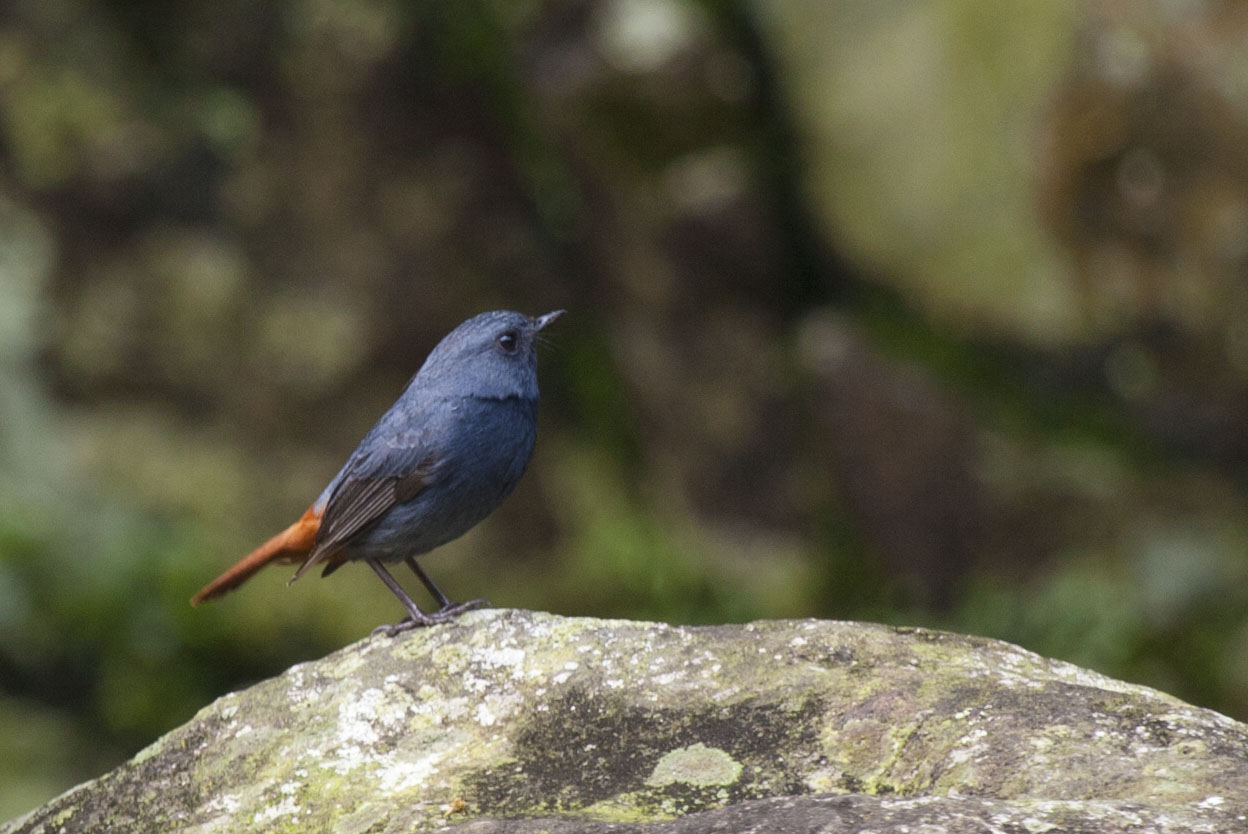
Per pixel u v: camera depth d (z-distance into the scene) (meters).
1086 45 13.46
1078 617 13.52
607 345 15.72
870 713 4.72
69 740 13.20
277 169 14.85
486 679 5.29
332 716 5.23
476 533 14.85
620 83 14.66
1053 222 13.88
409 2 14.98
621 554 15.03
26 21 14.44
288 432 14.71
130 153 14.37
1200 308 13.46
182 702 13.52
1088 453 14.17
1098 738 4.32
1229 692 13.05
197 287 14.53
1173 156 13.25
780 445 15.01
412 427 6.86
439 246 15.17
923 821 3.72
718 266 14.84
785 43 15.06
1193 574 13.62
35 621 13.42
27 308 14.11
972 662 5.04
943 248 14.49
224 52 14.79
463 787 4.76
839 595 14.59
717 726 4.84
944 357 14.66
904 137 14.53
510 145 15.48
